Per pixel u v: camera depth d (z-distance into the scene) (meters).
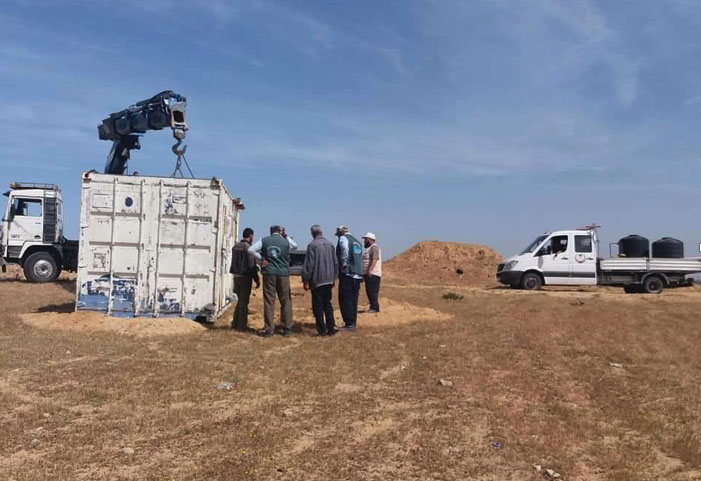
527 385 8.08
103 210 13.12
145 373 8.19
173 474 4.96
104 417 6.32
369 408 6.93
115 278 13.09
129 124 18.16
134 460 5.23
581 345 10.94
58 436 5.73
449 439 5.99
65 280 27.00
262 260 11.63
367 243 14.88
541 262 26.16
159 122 17.39
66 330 11.69
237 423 6.25
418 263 44.84
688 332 12.92
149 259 13.14
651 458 5.68
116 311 13.07
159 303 13.12
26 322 12.59
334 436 5.98
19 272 31.50
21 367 8.40
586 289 28.12
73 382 7.62
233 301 17.55
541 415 6.87
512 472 5.26
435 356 9.68
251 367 8.75
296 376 8.27
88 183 13.07
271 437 5.85
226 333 11.74
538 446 5.85
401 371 8.75
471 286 33.19
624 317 15.23
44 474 4.83
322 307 11.92
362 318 13.95
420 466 5.32
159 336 11.28
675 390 7.97
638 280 25.80
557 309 17.05
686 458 5.64
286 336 11.62
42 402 6.78
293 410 6.80
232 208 16.55
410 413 6.79
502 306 18.17
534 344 10.79
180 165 16.61
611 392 7.88
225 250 15.02
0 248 25.30
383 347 10.51
